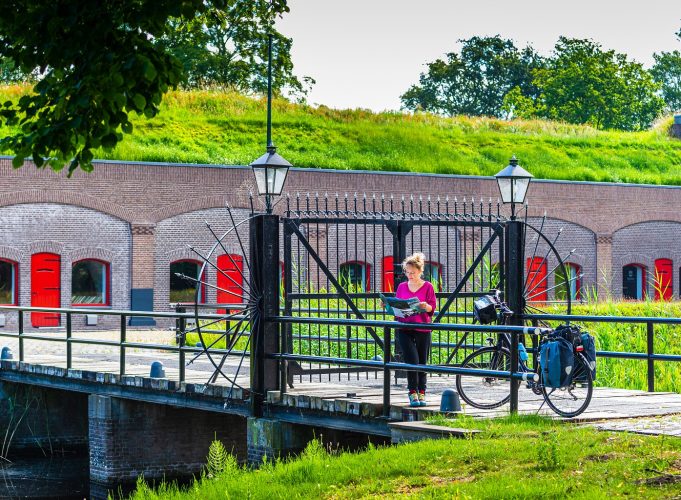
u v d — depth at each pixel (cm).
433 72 10362
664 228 5066
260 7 1609
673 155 5806
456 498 996
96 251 4050
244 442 2216
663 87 11412
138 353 2886
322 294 1691
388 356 1442
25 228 3944
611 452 1098
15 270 3950
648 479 998
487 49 10300
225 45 6794
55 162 1195
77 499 2009
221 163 4556
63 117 1155
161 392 1903
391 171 4731
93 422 2109
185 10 1155
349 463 1205
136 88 1145
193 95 5203
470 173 5125
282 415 1600
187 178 4178
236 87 6612
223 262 4228
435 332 2175
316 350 2177
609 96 9419
